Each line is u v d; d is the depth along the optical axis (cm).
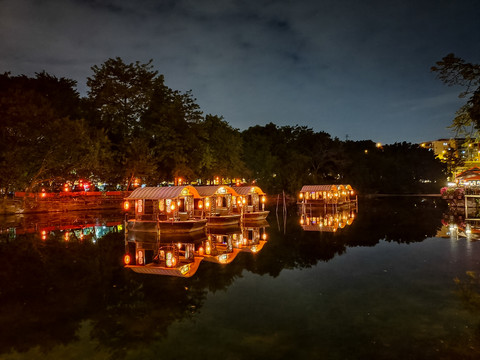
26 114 3672
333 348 833
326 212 4609
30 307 1166
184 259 1853
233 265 1705
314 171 7425
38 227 3192
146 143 4719
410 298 1157
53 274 1573
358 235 2564
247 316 1048
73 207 4616
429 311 1038
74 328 995
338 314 1041
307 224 3366
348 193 5831
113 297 1255
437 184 9056
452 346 823
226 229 3055
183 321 1023
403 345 835
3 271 1627
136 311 1114
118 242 2394
